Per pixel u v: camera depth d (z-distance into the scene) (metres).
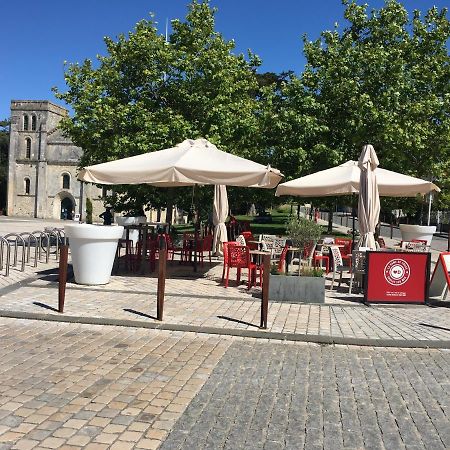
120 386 5.16
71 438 4.00
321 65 20.52
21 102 69.25
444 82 19.95
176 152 11.56
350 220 65.06
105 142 18.23
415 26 20.52
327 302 9.81
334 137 19.91
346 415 4.68
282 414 4.64
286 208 76.44
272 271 9.88
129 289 10.37
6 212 71.75
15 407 4.55
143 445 3.94
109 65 19.30
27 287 10.23
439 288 10.25
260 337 7.23
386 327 8.02
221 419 4.48
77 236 10.43
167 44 18.77
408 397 5.17
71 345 6.53
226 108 18.45
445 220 53.12
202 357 6.24
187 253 15.62
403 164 19.66
